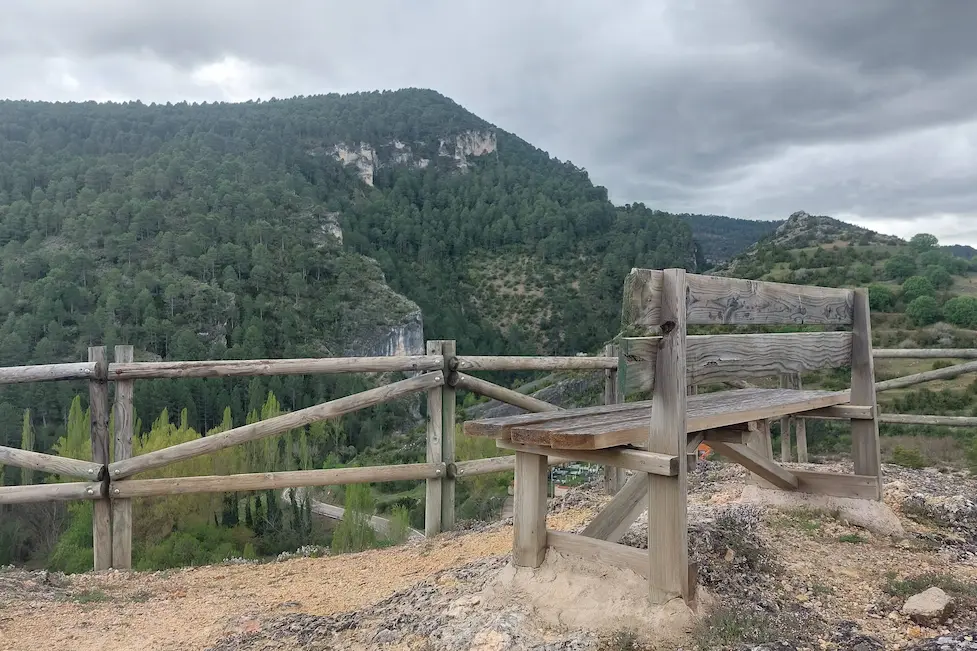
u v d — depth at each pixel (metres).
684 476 2.45
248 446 8.08
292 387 57.81
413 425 60.09
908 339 23.75
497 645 2.30
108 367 4.40
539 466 2.88
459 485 13.80
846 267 40.38
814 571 3.19
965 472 6.04
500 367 5.45
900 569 3.27
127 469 4.38
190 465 7.64
